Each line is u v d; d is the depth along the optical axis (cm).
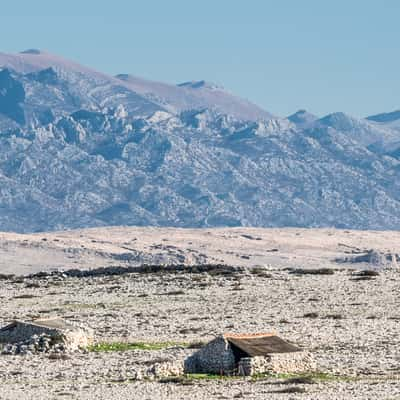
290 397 19100
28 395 19875
